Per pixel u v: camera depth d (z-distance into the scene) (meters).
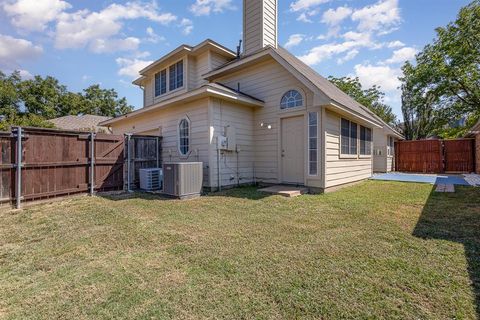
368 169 10.55
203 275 2.32
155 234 3.44
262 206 5.10
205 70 9.92
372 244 3.00
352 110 7.54
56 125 18.00
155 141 8.25
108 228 3.72
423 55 16.22
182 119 7.96
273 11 8.65
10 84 23.06
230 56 10.40
